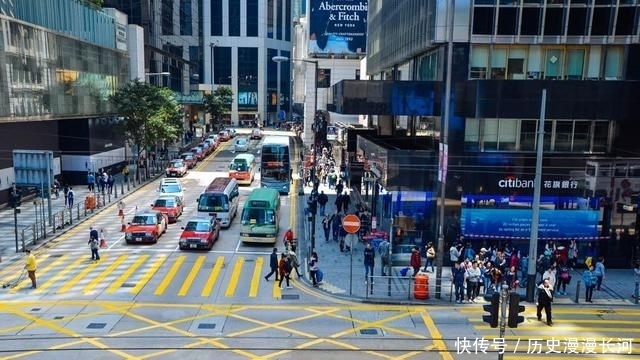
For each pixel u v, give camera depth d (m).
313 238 29.02
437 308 21.88
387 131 44.75
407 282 25.14
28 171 31.53
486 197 27.95
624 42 26.84
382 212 31.03
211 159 67.50
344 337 18.62
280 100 132.62
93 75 49.97
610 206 27.72
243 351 17.30
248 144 82.12
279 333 18.89
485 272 23.38
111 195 44.78
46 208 39.56
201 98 99.62
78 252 29.03
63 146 49.62
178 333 18.70
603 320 20.77
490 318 14.83
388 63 42.34
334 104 33.56
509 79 27.36
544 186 27.67
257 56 125.69
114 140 56.62
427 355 17.22
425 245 28.58
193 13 119.38
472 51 27.67
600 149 28.39
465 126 27.89
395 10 39.31
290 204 43.06
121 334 18.50
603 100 26.86
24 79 37.66
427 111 28.83
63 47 43.78
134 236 30.62
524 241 28.11
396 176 28.44
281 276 24.23
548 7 26.80
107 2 85.94
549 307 20.14
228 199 35.81
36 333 18.48
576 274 27.06
